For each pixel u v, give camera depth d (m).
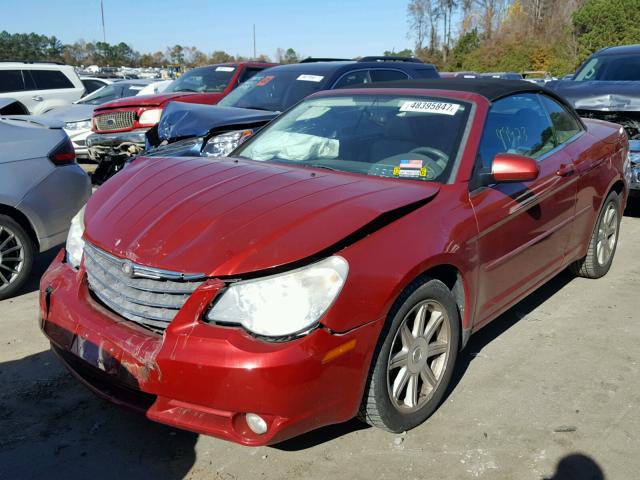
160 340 2.61
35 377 3.67
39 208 5.00
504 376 3.70
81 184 5.39
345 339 2.57
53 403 3.40
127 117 8.77
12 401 3.41
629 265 5.81
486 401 3.42
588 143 4.80
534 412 3.31
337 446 3.01
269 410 2.46
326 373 2.53
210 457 2.94
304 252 2.57
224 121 5.93
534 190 3.82
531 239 3.86
